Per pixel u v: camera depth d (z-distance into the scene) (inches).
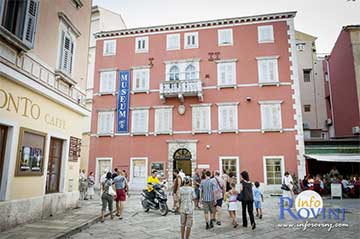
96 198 656.4
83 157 936.9
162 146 842.2
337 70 973.8
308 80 1107.9
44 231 293.3
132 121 876.0
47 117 386.3
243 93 824.3
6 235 275.0
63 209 425.1
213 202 348.5
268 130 785.6
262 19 856.9
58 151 433.7
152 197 467.5
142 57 912.9
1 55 293.1
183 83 836.0
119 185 417.1
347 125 901.8
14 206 310.3
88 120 960.3
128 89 894.4
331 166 828.6
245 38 856.9
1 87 294.8
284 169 759.7
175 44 897.5
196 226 355.6
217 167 795.4
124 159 857.5
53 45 405.1
